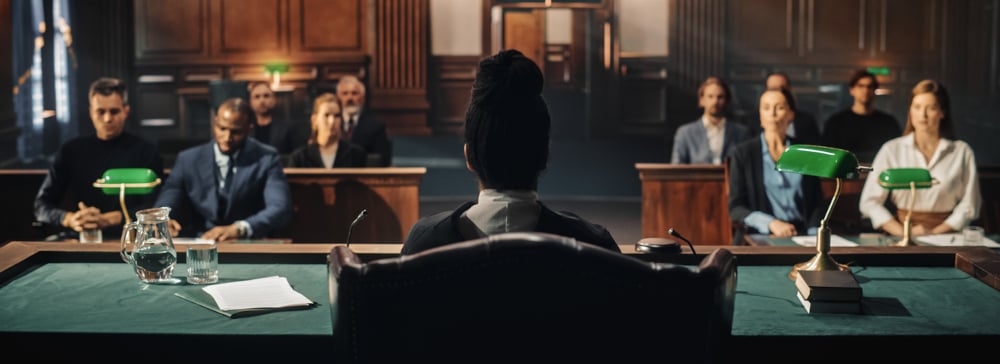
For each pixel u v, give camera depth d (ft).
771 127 14.60
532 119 5.66
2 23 28.07
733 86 40.63
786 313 6.61
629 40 40.78
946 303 6.88
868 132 20.83
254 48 38.83
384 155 23.21
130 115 38.86
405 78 39.58
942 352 6.12
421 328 4.82
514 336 4.79
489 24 40.27
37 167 30.73
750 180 14.78
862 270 7.94
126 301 6.94
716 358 5.10
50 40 32.83
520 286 4.67
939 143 13.84
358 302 4.80
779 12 40.40
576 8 40.01
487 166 5.73
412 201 17.08
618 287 4.72
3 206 17.22
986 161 37.42
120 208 14.47
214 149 14.71
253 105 22.77
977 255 7.89
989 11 39.34
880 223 13.58
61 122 34.86
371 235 17.11
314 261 8.19
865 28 40.63
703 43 40.29
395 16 39.19
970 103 40.27
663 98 40.83
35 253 8.16
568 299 4.72
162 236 7.62
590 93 40.96
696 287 4.83
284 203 14.42
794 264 8.12
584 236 5.88
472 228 5.75
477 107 5.71
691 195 18.53
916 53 40.86
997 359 6.13
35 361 6.16
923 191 13.85
